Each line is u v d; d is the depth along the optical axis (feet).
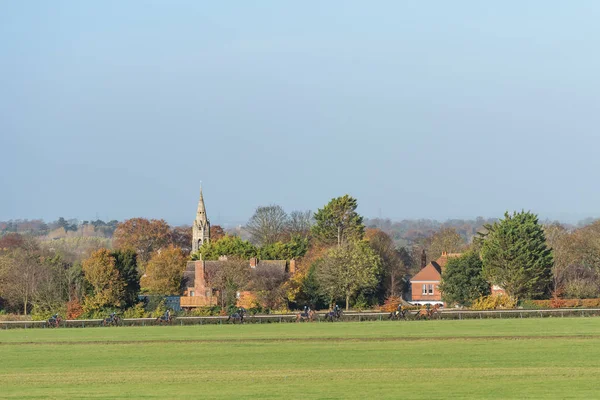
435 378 466.70
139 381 473.67
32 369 529.45
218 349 604.08
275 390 436.35
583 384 442.09
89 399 417.90
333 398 411.54
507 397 408.46
